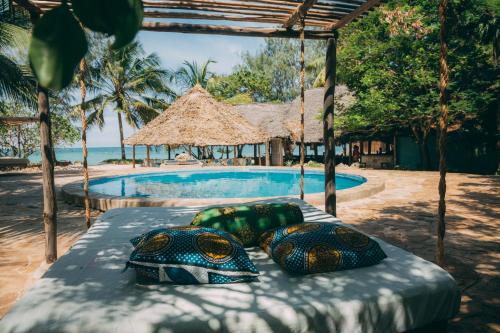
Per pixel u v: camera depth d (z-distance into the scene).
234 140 20.20
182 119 20.70
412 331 2.37
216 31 4.31
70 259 2.88
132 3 0.50
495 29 13.40
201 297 2.20
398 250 3.03
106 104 27.06
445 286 2.38
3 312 3.13
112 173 15.68
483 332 2.70
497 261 4.20
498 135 15.43
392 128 19.97
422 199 8.64
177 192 13.62
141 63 28.77
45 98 4.09
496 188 10.18
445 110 2.82
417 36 12.87
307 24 4.57
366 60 16.86
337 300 2.16
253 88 39.44
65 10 0.49
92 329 1.87
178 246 2.48
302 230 2.91
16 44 11.09
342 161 24.69
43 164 4.14
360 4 3.97
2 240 5.36
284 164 24.94
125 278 2.50
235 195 13.02
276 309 2.05
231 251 2.55
